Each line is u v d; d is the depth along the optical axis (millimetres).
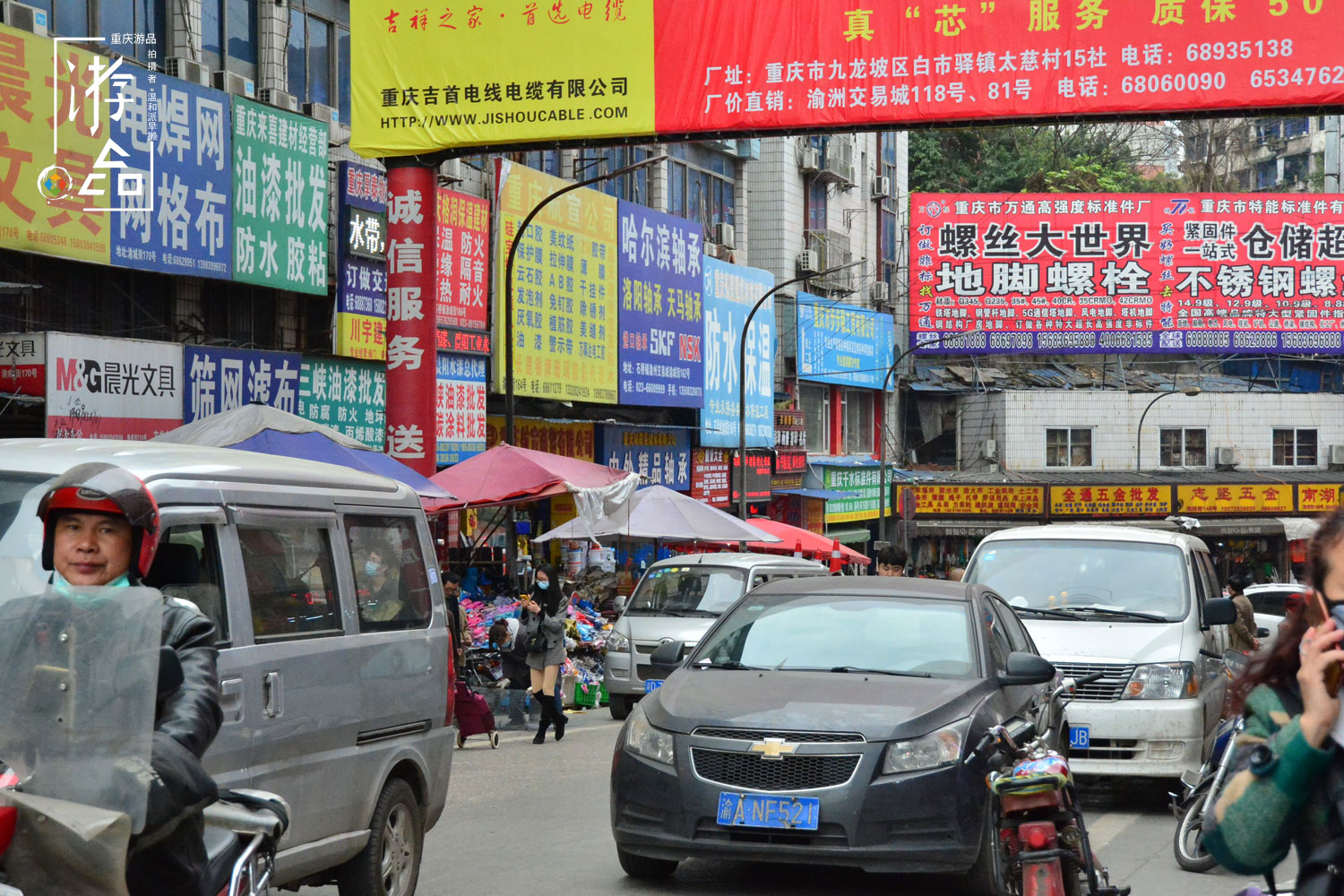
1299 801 2629
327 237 19719
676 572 18594
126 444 5801
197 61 17938
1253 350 34875
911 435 46219
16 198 14734
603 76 15133
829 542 28312
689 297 30688
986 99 14414
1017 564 11938
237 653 5535
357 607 6512
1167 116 14367
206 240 17297
